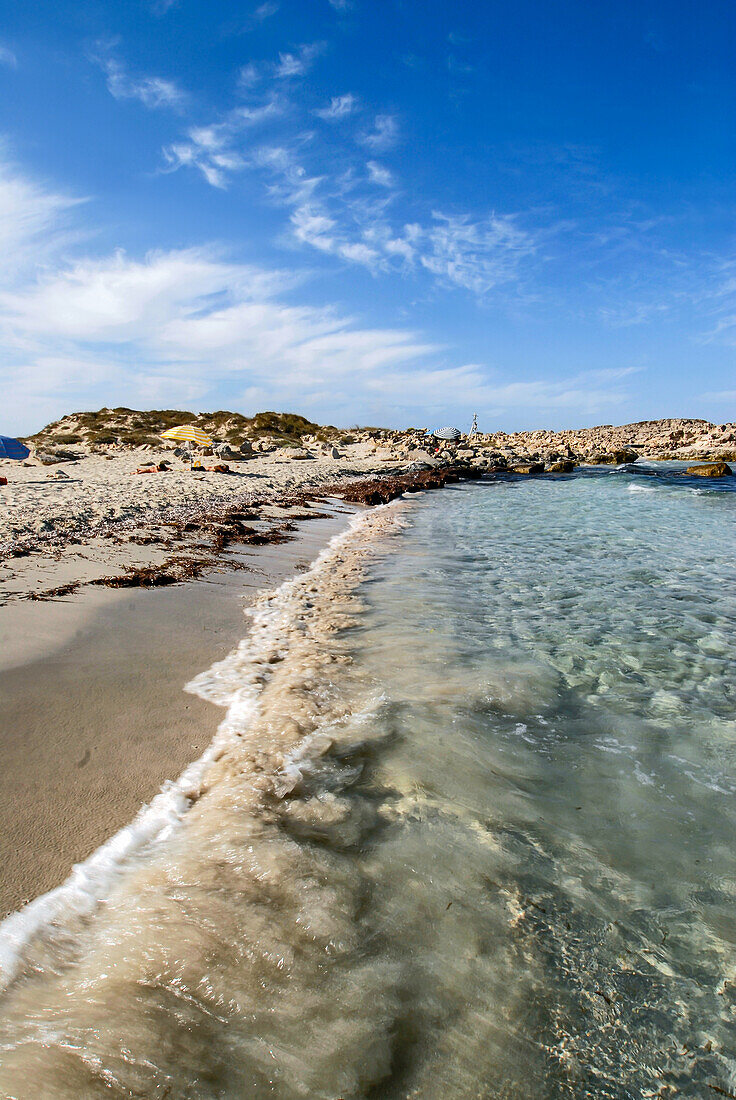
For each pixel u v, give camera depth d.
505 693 5.15
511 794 3.70
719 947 2.62
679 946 2.61
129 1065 1.95
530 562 11.05
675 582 9.45
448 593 8.61
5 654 5.23
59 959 2.38
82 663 5.24
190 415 55.22
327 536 13.98
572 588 8.98
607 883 2.97
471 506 21.67
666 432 81.81
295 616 7.21
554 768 4.03
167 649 5.77
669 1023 2.26
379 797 3.59
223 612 7.16
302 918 2.62
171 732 4.23
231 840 3.13
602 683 5.48
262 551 11.25
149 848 3.06
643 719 4.79
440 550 12.33
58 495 15.99
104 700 4.60
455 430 70.00
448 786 3.73
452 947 2.52
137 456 33.09
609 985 2.40
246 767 3.82
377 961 2.42
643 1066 2.09
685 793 3.79
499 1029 2.18
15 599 6.78
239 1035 2.09
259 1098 1.89
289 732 4.29
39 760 3.76
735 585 9.25
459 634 6.72
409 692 5.09
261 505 17.67
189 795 3.54
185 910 2.64
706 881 3.02
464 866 3.02
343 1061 2.02
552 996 2.33
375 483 26.88
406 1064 2.03
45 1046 2.00
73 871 2.86
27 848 2.99
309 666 5.55
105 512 13.06
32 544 9.59
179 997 2.22
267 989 2.27
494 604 8.05
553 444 66.06
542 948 2.55
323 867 2.95
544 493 26.91
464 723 4.56
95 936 2.49
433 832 3.28
